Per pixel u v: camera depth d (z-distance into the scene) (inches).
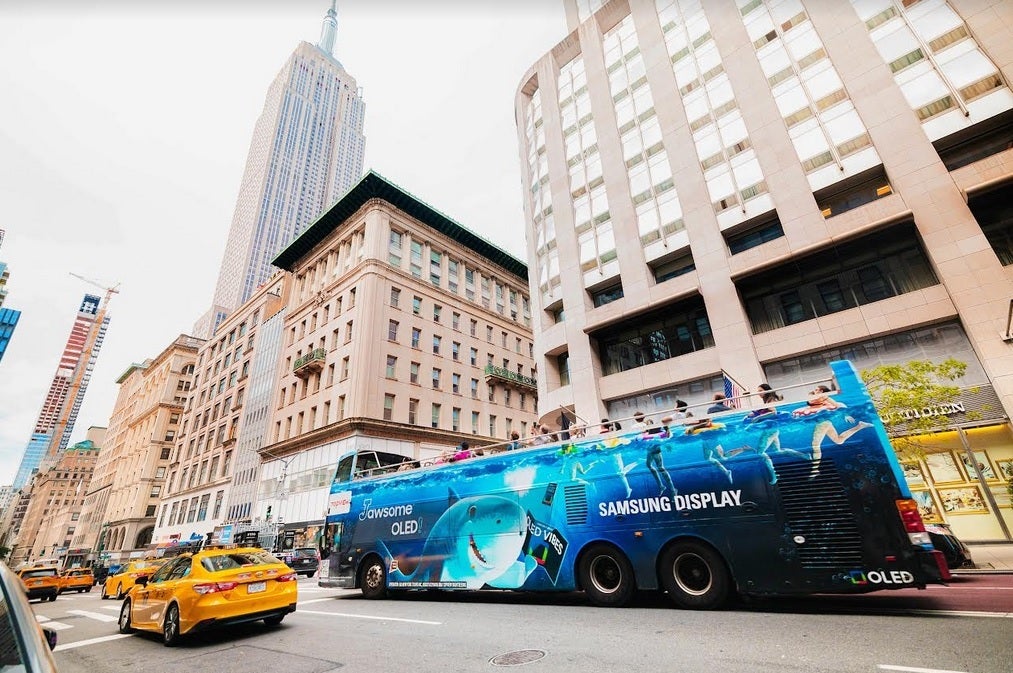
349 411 1407.5
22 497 7736.2
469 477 425.1
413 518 451.8
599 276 1026.1
